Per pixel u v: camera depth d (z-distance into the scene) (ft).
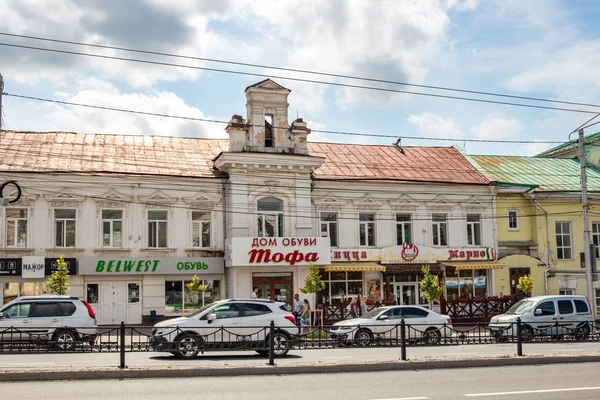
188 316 70.28
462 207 129.49
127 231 110.52
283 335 70.38
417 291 125.18
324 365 56.54
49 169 107.96
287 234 116.37
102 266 107.04
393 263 122.72
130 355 69.05
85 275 107.24
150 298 110.11
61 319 74.13
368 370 57.62
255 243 110.52
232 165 113.19
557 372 56.70
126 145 122.52
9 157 109.81
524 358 62.54
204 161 121.39
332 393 45.55
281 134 118.01
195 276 108.88
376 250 122.31
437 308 123.24
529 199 134.10
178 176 112.98
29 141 116.88
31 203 106.42
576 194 134.21
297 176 117.70
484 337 83.35
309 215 118.11
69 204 108.47
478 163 143.84
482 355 66.69
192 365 56.85
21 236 106.11
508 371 57.52
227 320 69.36
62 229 108.47
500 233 131.54
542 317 92.32
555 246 134.10
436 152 143.54
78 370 51.39
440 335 81.97
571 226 135.64
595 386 48.78
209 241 115.03
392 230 125.18
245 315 70.44
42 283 105.50
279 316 71.15
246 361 63.41
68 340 73.36
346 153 135.13
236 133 115.44
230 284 112.88
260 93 117.70
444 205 128.57
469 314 118.32
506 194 132.98
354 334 84.53
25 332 69.36
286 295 115.44
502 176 138.41
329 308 113.50
